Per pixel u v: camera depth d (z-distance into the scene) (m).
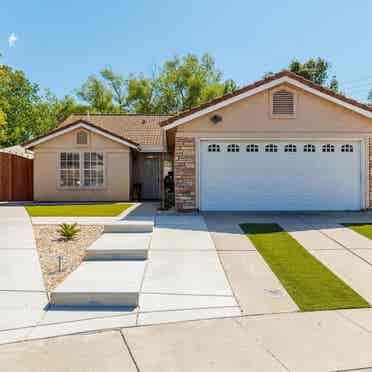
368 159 13.26
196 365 3.59
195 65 45.88
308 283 6.01
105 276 6.09
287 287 5.83
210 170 13.22
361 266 6.91
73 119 24.77
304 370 3.51
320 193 13.32
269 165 13.27
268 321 4.63
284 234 9.36
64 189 18.91
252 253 7.69
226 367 3.55
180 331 4.34
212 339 4.14
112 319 4.68
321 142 13.29
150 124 23.67
